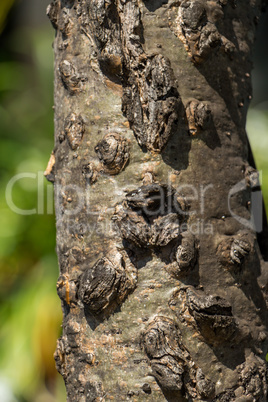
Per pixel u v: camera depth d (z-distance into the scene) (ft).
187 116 2.56
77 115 2.62
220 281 2.55
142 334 2.51
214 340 2.52
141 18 2.57
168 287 2.52
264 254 2.73
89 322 2.56
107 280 2.52
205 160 2.57
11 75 8.43
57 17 2.71
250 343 2.57
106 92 2.59
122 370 2.51
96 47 2.60
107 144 2.56
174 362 2.48
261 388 2.56
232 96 2.65
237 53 2.67
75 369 2.58
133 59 2.55
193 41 2.58
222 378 2.52
